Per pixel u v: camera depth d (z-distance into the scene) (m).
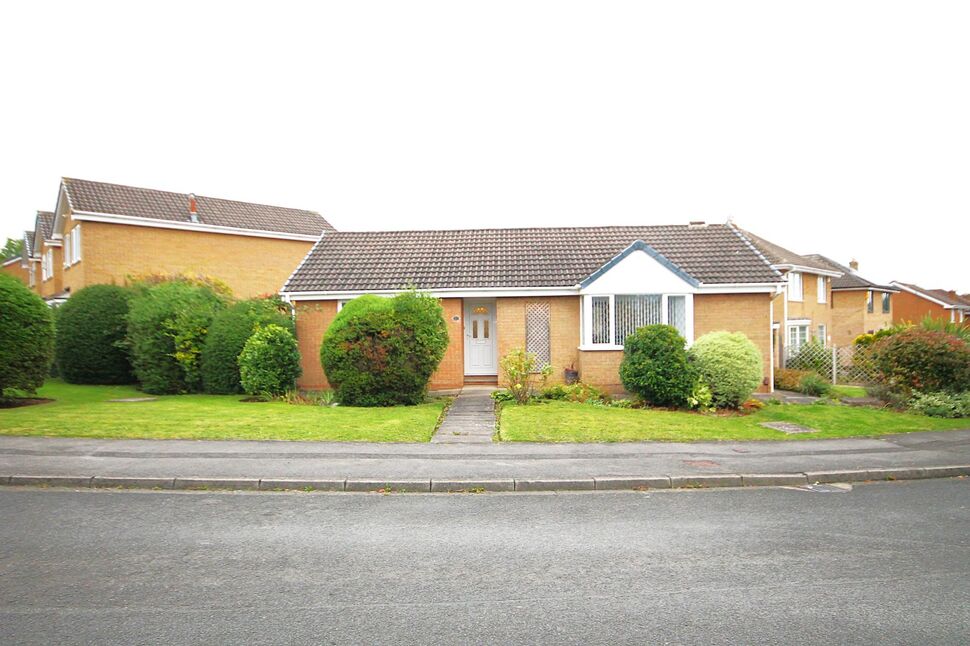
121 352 19.50
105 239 26.03
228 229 29.44
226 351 16.98
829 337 36.41
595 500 8.05
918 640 4.31
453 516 7.28
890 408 15.19
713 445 11.01
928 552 6.09
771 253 29.41
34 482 8.40
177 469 8.88
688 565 5.73
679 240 21.12
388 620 4.58
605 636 4.35
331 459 9.60
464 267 19.66
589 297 17.75
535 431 11.80
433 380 18.91
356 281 19.09
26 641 4.20
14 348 13.84
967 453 10.50
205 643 4.22
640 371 14.71
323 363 15.08
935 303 46.34
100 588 5.12
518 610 4.76
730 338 14.91
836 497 8.25
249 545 6.20
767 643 4.27
